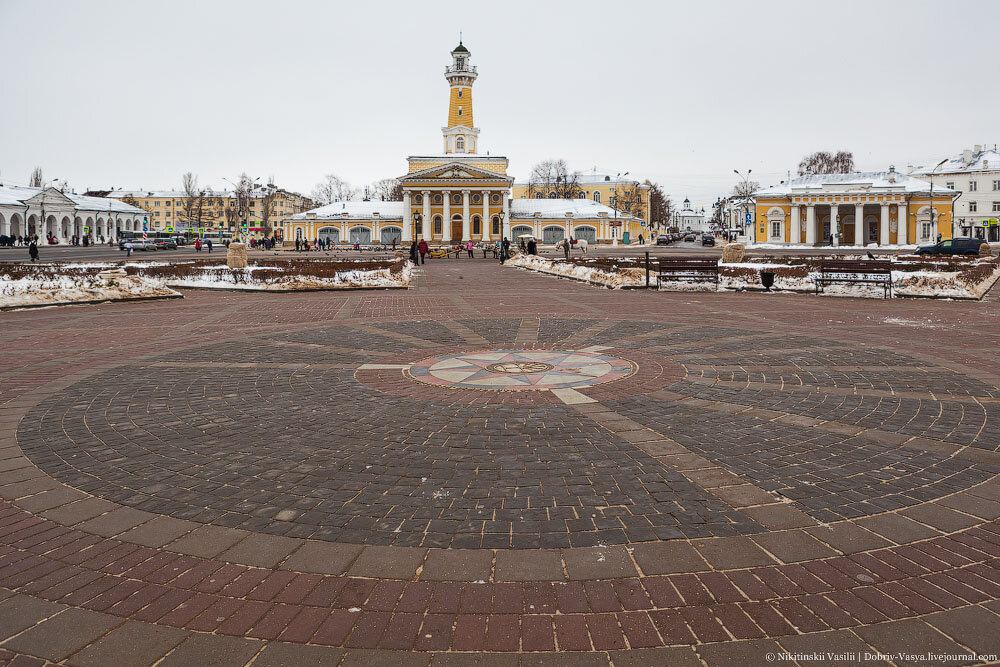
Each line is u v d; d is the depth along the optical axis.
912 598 3.68
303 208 173.38
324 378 9.09
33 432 6.79
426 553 4.22
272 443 6.34
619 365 9.69
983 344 11.41
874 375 8.98
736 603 3.66
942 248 52.12
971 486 5.14
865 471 5.47
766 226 81.31
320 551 4.26
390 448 6.15
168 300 20.91
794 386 8.38
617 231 102.50
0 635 3.46
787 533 4.42
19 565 4.14
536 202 104.06
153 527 4.62
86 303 19.22
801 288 22.22
